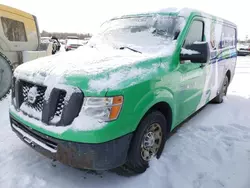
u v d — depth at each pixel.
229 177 2.68
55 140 2.12
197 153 3.17
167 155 3.08
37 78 2.34
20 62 6.46
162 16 3.38
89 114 2.05
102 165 2.15
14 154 3.02
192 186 2.51
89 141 2.03
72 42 14.07
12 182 2.47
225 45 4.99
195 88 3.53
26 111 2.44
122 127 2.15
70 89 2.07
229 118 4.61
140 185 2.50
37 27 7.09
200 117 4.63
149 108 2.44
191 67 3.22
